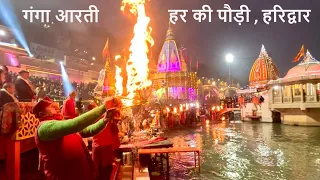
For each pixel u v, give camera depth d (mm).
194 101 40125
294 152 15695
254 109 41625
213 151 16297
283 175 10773
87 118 2391
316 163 12812
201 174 10922
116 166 7023
